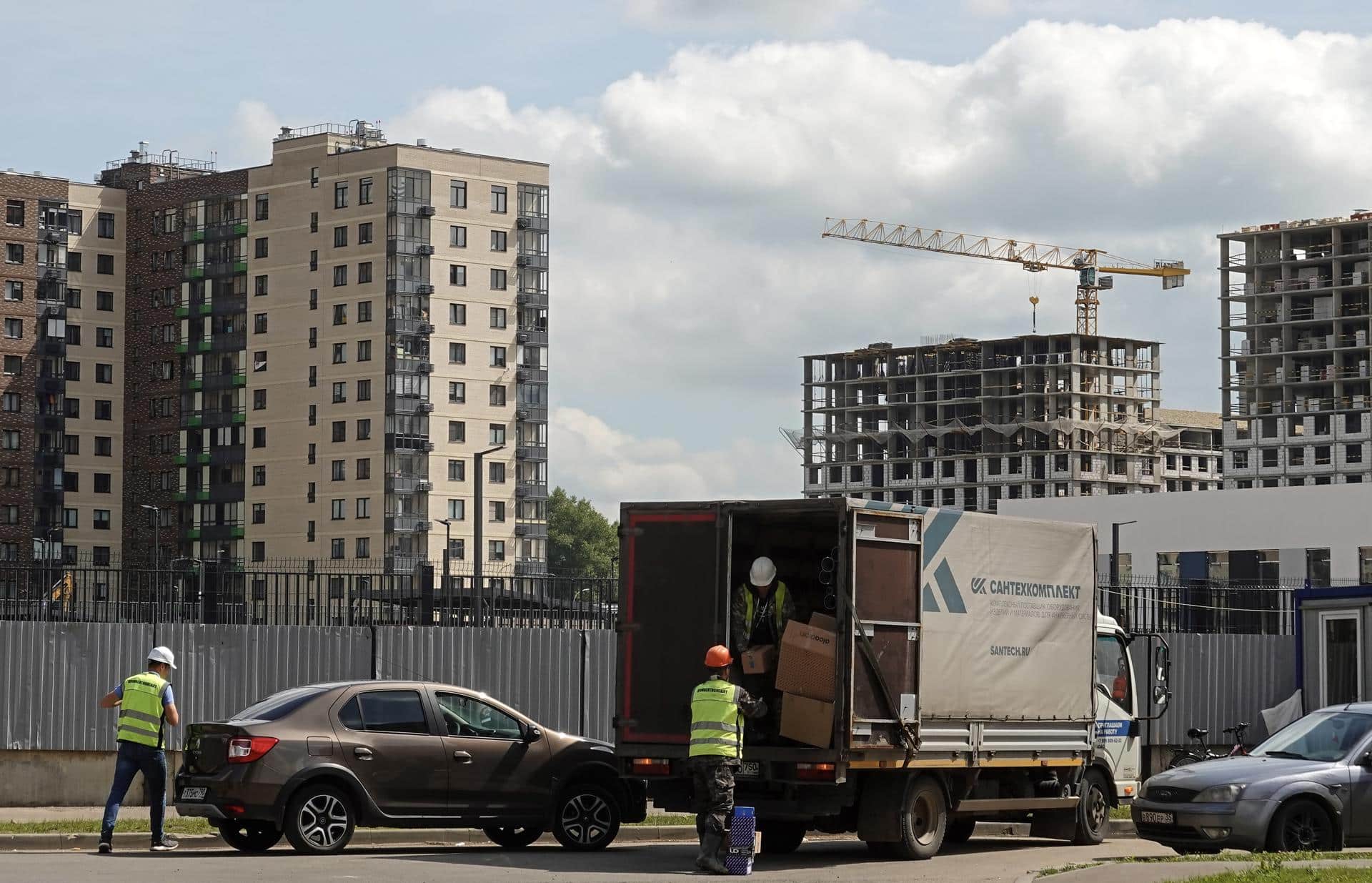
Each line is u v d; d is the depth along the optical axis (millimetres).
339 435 137375
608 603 28562
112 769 25531
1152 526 70000
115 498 148875
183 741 25797
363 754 18609
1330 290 180125
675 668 18766
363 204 137125
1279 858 16906
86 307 148500
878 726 18156
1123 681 22891
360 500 135875
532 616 28125
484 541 137625
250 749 18062
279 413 140750
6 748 25062
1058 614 20703
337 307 138125
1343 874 15375
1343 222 179875
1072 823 21625
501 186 140375
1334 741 19750
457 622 27672
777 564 19344
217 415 144125
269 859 17719
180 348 146750
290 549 139250
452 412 137000
